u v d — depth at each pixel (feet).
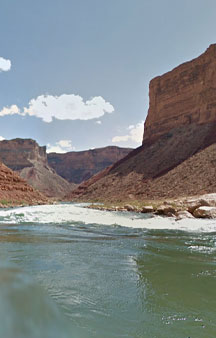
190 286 13.84
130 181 208.95
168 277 15.33
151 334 8.74
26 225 39.93
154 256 20.61
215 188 124.98
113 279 14.67
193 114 226.79
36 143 581.12
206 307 11.27
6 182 134.10
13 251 20.92
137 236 31.07
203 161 157.69
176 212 63.26
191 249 23.44
